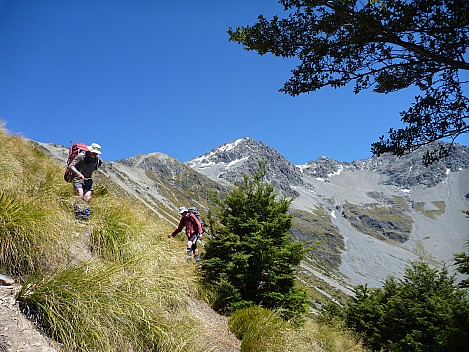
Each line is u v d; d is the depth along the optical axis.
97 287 3.99
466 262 16.08
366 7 4.97
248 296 8.91
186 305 5.91
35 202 4.78
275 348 5.75
